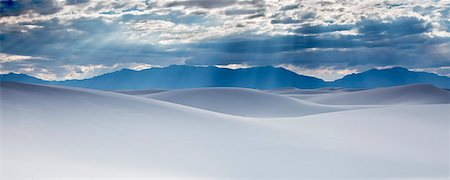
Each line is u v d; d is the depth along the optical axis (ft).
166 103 84.43
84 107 61.82
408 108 90.74
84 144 45.50
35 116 51.42
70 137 46.96
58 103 60.18
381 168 45.24
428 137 65.05
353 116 83.92
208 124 66.33
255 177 39.47
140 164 40.78
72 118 54.85
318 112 164.25
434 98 212.23
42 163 35.12
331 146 57.06
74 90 74.49
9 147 38.70
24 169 32.27
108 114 61.26
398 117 81.05
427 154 54.24
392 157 51.60
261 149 53.11
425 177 40.70
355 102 238.07
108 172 34.91
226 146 53.57
